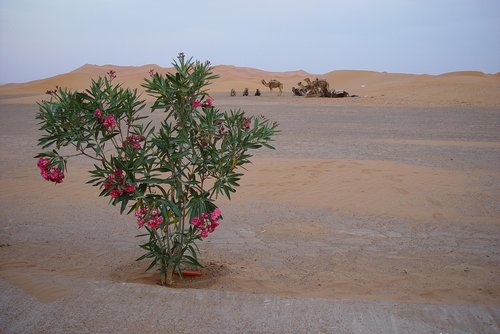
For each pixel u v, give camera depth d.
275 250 6.96
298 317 4.32
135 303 4.54
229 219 8.51
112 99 5.05
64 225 8.19
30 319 4.22
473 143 17.83
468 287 5.55
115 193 4.95
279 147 16.77
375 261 6.50
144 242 7.31
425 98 44.12
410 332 4.11
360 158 14.38
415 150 16.09
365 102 41.25
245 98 48.66
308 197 9.88
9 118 29.50
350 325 4.21
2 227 8.04
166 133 5.29
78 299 4.59
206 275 5.89
